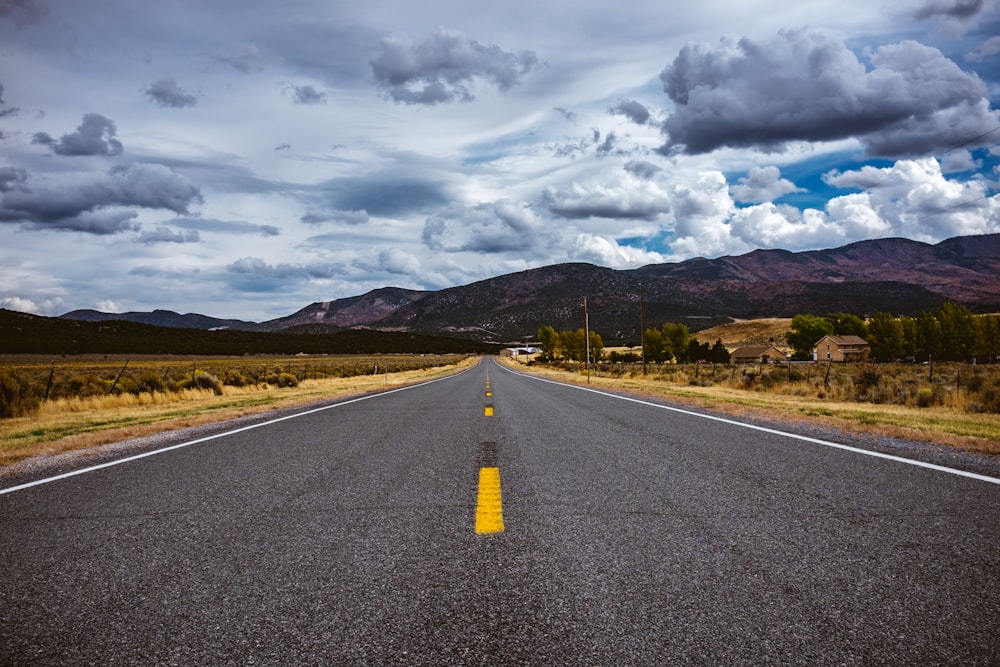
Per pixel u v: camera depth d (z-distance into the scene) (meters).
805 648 2.19
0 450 8.28
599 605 2.62
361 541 3.64
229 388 25.55
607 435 8.44
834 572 2.95
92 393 20.30
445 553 3.38
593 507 4.37
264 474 5.96
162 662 2.18
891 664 2.07
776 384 23.94
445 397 18.27
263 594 2.82
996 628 2.33
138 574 3.13
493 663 2.11
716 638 2.28
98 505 4.75
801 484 4.96
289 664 2.14
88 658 2.22
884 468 5.55
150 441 8.84
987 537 3.44
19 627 2.51
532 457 6.68
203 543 3.66
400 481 5.48
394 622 2.48
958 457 6.04
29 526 4.16
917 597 2.63
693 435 8.20
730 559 3.18
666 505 4.38
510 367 73.31
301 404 16.30
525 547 3.46
